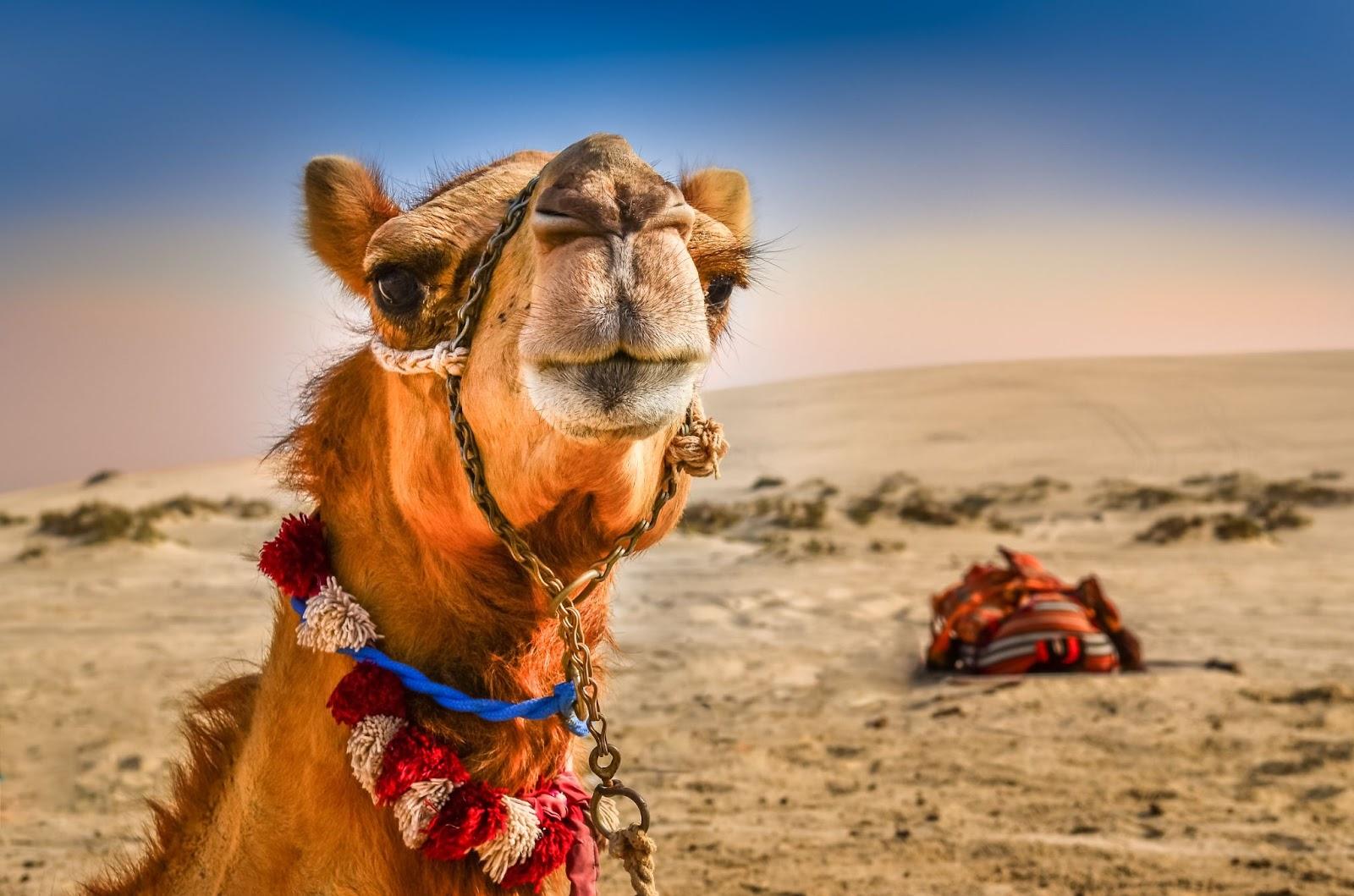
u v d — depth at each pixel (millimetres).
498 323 2594
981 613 13156
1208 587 20578
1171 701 11328
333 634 2982
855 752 10172
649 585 22484
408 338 2816
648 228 2434
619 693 12953
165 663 15258
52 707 12648
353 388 3188
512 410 2559
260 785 3158
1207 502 37375
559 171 2492
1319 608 17797
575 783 3338
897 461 59125
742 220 3580
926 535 32000
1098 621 13117
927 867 7262
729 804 8828
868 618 18156
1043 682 12273
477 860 2975
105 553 29031
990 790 8938
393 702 2941
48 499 56094
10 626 19328
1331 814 8148
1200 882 6883
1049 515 37281
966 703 11586
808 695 12641
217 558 29375
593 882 3158
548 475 2576
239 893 3199
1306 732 10180
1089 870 7137
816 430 71688
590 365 2361
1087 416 70312
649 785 9367
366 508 3084
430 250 2760
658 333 2367
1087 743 10133
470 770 3010
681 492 3113
